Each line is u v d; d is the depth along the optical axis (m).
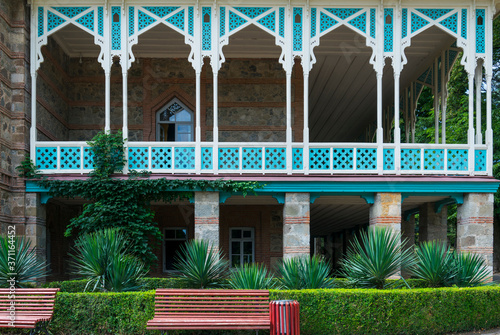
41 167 12.16
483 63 12.86
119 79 15.78
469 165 12.35
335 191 12.17
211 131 15.69
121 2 12.22
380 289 8.93
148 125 15.62
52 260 14.68
